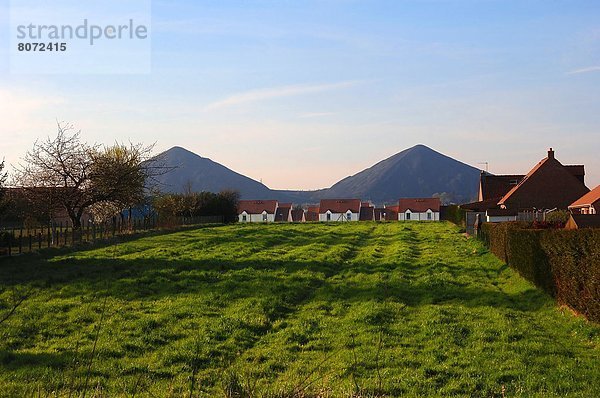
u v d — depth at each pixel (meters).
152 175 48.03
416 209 127.50
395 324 15.52
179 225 57.75
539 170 67.69
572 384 10.28
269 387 10.12
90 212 49.56
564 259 16.80
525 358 12.05
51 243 33.25
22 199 39.41
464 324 15.32
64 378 10.95
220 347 13.36
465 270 26.27
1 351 12.91
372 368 11.66
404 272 25.50
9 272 23.66
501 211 64.19
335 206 131.88
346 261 29.98
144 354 12.90
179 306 17.75
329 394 9.44
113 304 18.02
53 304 17.84
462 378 10.82
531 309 17.80
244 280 22.77
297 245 38.66
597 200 47.53
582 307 15.38
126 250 32.91
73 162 41.28
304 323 15.80
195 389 10.25
